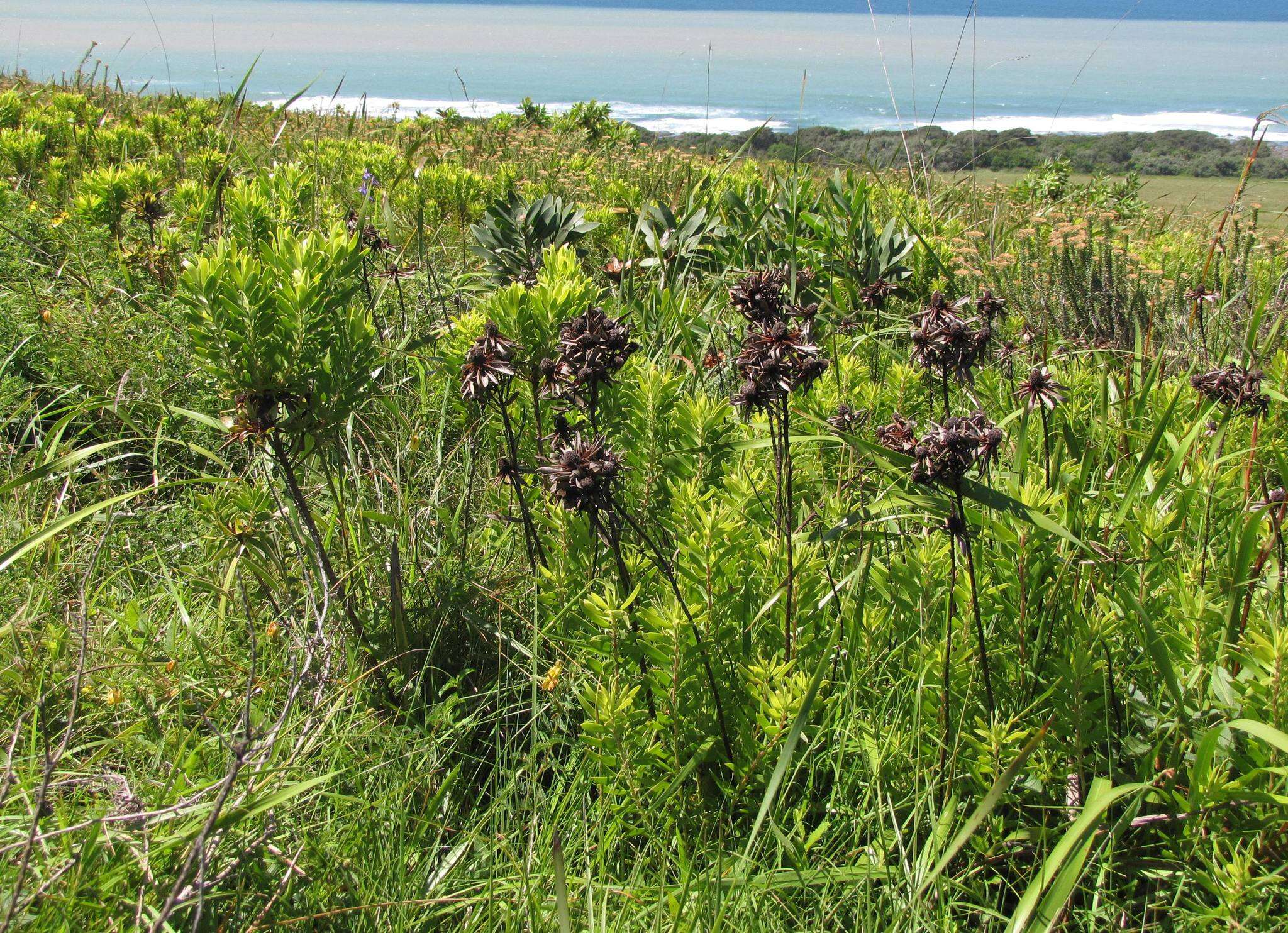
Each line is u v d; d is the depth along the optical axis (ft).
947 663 6.82
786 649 7.53
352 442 11.28
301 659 8.23
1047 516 7.44
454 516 10.75
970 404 12.78
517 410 10.77
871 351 14.64
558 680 8.11
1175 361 14.07
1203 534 8.48
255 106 30.55
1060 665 6.95
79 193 17.17
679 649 6.83
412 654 8.68
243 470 11.71
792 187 19.76
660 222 19.26
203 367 8.61
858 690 7.68
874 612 7.87
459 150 31.04
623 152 37.63
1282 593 7.60
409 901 6.04
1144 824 6.85
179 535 10.41
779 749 6.91
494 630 8.76
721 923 5.87
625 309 14.60
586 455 6.57
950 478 6.28
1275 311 15.69
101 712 7.54
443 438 12.59
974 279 18.67
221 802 5.39
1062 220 23.72
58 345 13.19
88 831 5.90
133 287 15.53
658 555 7.02
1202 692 7.22
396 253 15.48
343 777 7.22
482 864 6.82
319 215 16.17
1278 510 8.15
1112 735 7.26
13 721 7.45
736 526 7.72
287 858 6.12
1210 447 10.28
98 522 10.29
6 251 15.69
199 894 5.33
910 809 7.21
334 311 8.75
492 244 17.54
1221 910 5.92
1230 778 6.88
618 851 7.11
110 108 34.99
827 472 11.22
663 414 9.46
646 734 7.17
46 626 8.36
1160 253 22.34
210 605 9.23
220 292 8.03
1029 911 5.31
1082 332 16.42
